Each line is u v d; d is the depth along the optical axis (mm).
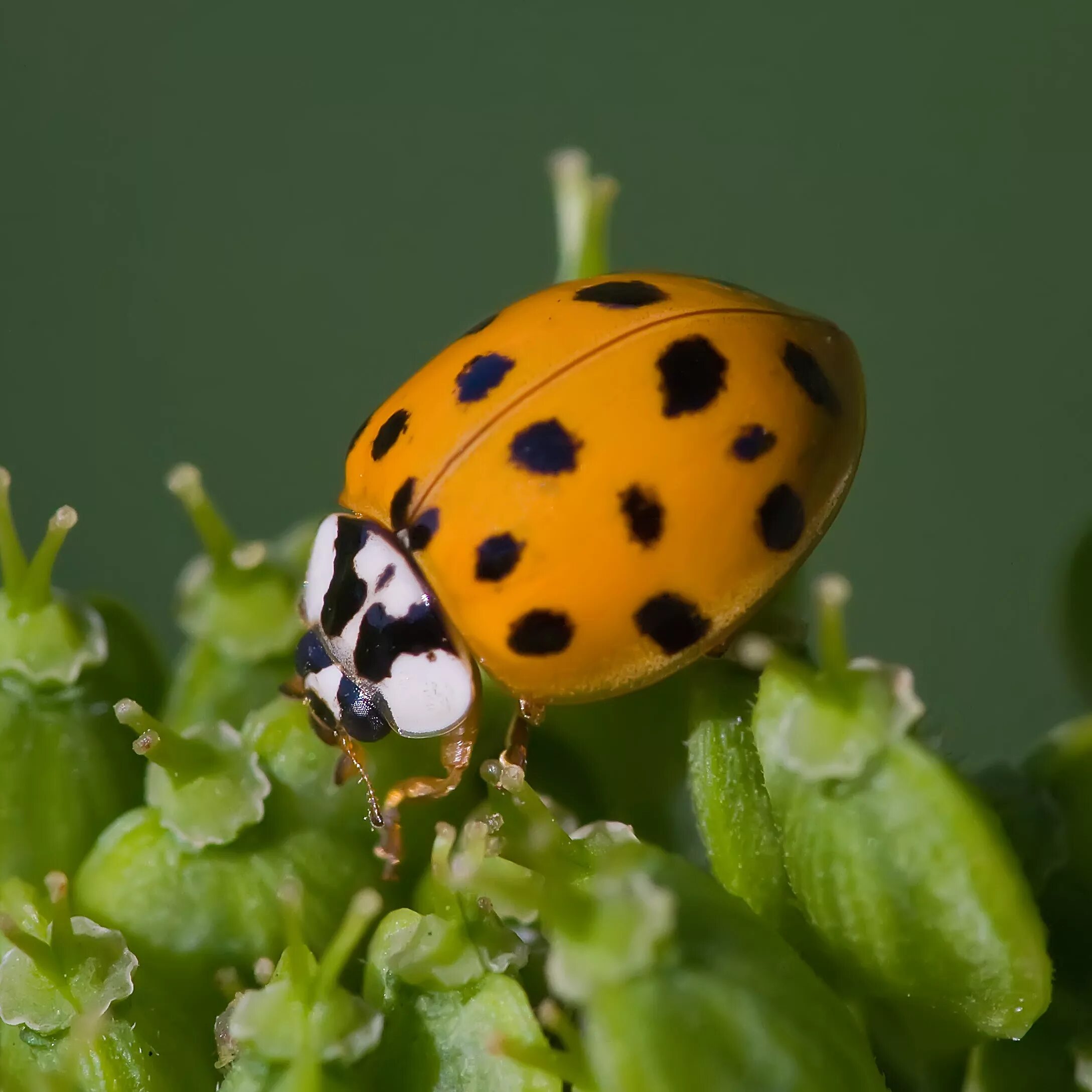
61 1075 70
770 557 71
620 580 71
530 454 71
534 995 69
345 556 73
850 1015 68
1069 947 70
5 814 72
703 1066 67
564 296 72
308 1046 69
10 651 72
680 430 71
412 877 71
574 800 72
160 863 70
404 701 72
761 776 70
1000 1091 70
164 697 74
